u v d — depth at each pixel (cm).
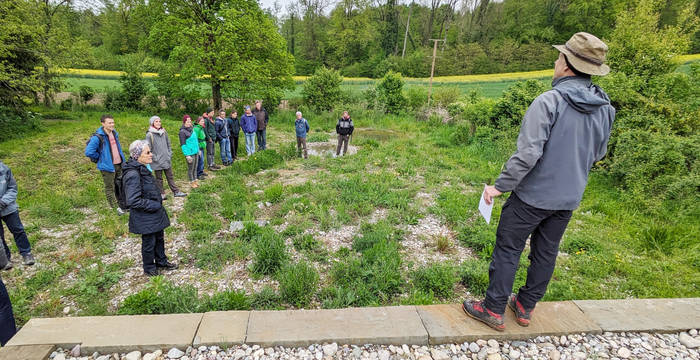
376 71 5284
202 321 259
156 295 338
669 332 254
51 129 1203
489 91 3516
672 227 556
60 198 653
